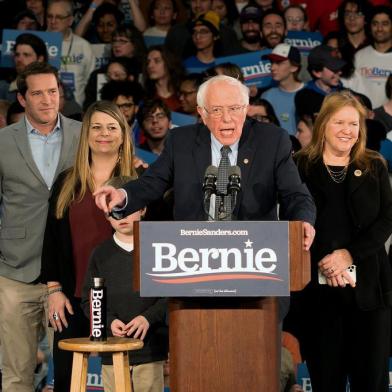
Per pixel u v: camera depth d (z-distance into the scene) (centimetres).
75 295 1196
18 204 1297
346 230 1163
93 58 2216
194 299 845
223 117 914
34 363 1316
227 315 843
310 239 822
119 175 1223
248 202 945
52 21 2175
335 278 1134
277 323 860
